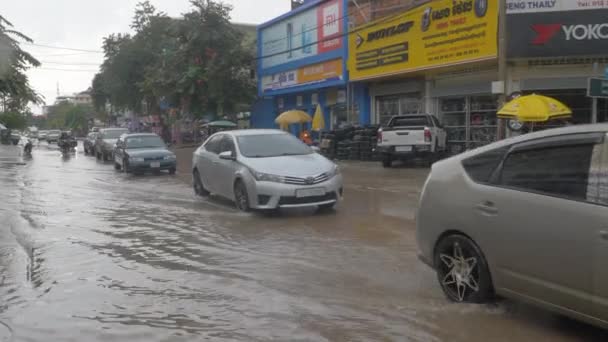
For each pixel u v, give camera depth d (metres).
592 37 17.23
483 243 4.98
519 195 4.68
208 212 11.16
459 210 5.21
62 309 5.54
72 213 11.21
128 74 45.03
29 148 35.97
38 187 15.98
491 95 20.55
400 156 20.20
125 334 4.89
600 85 11.05
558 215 4.31
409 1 23.12
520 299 4.72
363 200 12.42
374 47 23.75
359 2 25.34
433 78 22.52
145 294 5.96
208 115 36.50
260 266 6.99
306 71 29.69
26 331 4.98
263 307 5.50
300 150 11.48
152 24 45.28
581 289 4.15
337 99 28.75
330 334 4.80
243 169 10.75
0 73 17.25
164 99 37.28
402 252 7.57
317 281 6.32
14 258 7.48
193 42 34.03
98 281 6.46
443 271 5.52
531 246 4.50
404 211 10.84
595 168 4.21
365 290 5.96
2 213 11.08
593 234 4.05
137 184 16.95
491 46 18.00
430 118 20.69
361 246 7.97
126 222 10.15
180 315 5.33
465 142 21.70
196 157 13.45
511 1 17.56
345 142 24.73
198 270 6.86
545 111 15.00
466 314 5.12
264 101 36.09
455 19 19.31
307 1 35.34
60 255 7.66
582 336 4.59
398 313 5.24
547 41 17.47
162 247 8.10
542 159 4.64
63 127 121.62
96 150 30.14
